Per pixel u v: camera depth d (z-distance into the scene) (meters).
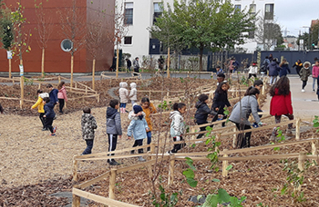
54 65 28.94
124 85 14.63
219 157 5.08
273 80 18.30
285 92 7.32
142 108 8.48
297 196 4.24
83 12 27.45
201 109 8.12
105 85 21.78
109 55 33.84
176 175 6.11
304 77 16.38
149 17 38.81
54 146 9.48
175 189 5.28
